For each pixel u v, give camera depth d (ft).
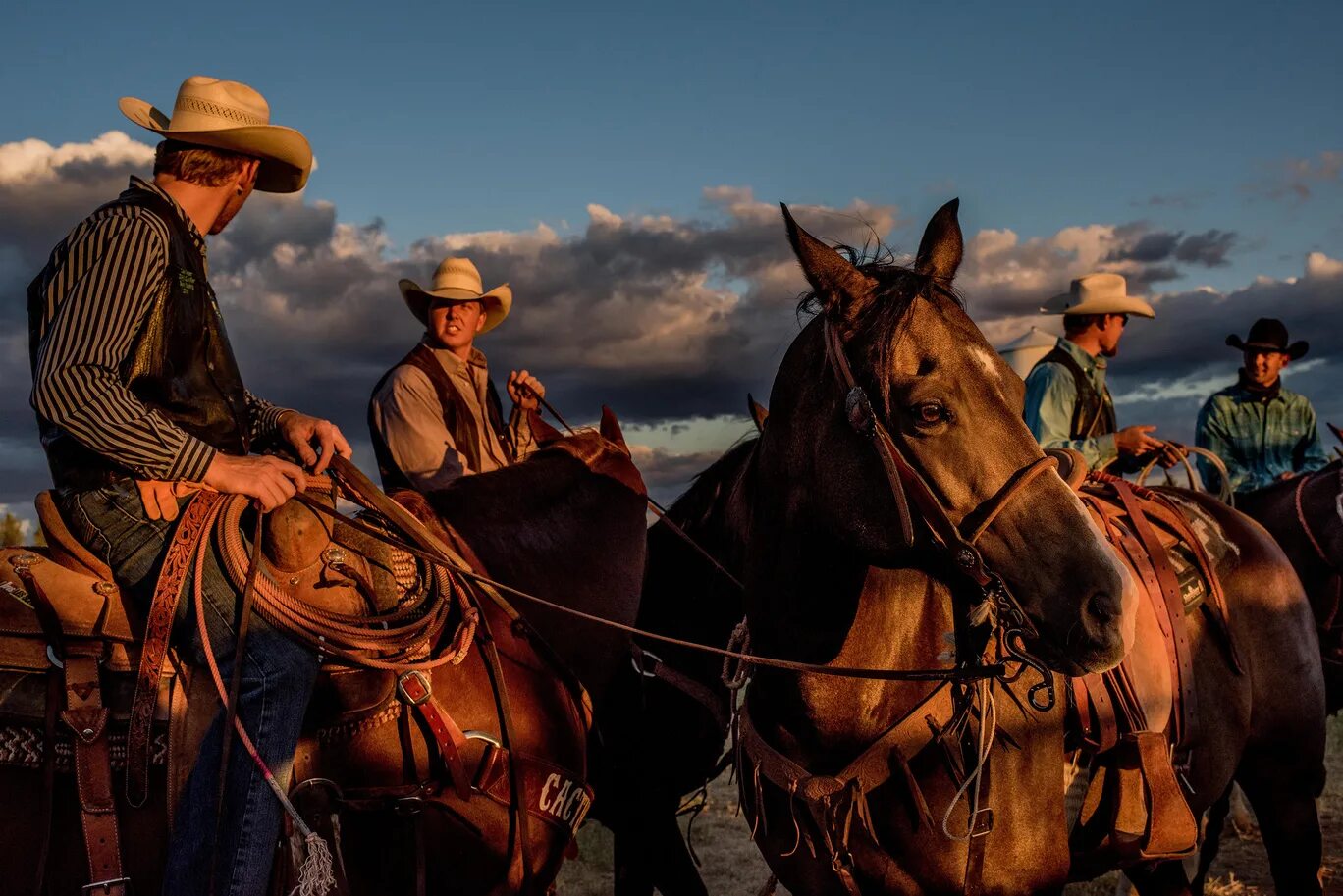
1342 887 15.60
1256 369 17.85
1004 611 6.84
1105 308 14.43
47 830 6.64
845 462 7.06
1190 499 11.85
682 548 10.64
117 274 6.59
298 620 7.08
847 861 7.89
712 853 17.78
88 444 6.40
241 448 7.56
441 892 7.89
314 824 7.25
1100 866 9.11
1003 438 6.76
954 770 7.76
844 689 7.73
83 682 6.80
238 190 7.75
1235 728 10.30
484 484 9.53
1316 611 13.96
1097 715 8.59
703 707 10.81
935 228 7.67
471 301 15.05
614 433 11.19
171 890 6.64
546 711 8.57
